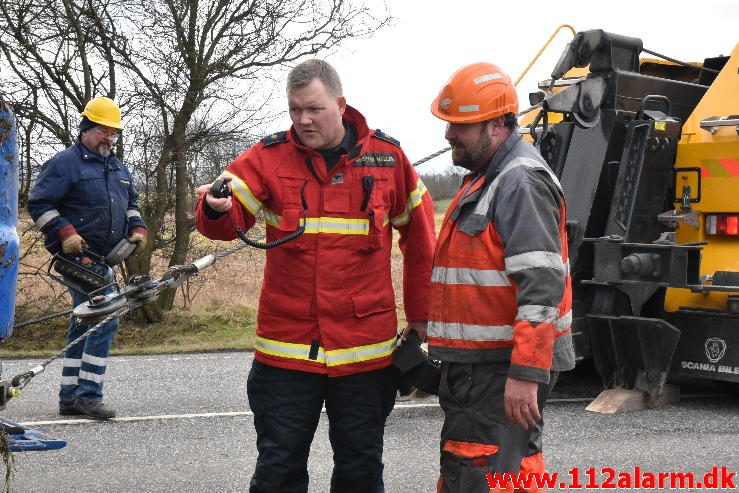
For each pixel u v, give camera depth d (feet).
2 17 35.99
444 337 11.44
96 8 36.83
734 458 18.21
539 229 10.62
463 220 11.33
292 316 12.13
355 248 12.18
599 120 23.75
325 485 16.42
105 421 21.39
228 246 42.52
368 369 12.30
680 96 25.54
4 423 13.16
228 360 30.71
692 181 23.73
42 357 31.63
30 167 37.19
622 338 22.99
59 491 16.01
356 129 12.38
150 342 36.27
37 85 37.24
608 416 21.99
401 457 18.16
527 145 11.43
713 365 22.79
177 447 19.04
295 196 12.09
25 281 36.83
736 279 22.31
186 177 40.01
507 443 11.10
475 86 11.33
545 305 10.46
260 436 12.48
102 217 21.45
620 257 22.71
